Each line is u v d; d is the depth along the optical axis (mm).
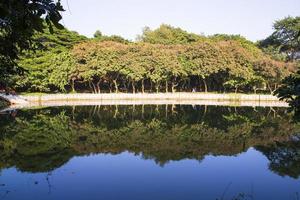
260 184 16734
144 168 19531
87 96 63844
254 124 37094
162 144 26469
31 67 59438
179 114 45969
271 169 19312
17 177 17109
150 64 67938
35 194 14797
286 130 33125
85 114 44094
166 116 43719
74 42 74688
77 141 27000
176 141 27688
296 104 6520
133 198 14750
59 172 18234
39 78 61812
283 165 20188
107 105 56531
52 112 44594
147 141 27688
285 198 14805
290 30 80562
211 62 68562
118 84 75812
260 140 28125
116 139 28297
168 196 15102
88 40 77688
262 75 69438
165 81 73562
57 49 69812
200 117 42969
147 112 47969
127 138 28828
